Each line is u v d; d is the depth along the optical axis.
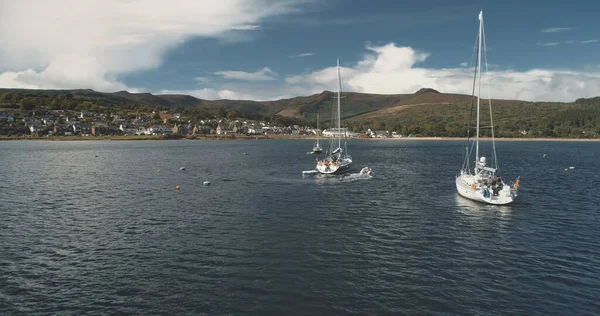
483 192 44.50
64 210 41.97
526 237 32.16
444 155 129.62
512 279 23.83
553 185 59.38
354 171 78.69
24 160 104.69
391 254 28.00
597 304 20.75
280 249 28.92
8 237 31.97
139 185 59.44
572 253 28.42
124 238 31.64
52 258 27.11
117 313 19.69
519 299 21.31
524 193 52.09
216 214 39.94
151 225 35.62
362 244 30.16
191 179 66.19
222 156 122.44
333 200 47.16
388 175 71.94
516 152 144.62
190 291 22.05
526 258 27.36
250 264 25.95
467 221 37.16
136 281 23.34
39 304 20.62
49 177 68.94
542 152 144.00
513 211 41.28
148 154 131.00
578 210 41.84
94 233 33.09
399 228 34.66
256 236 32.12
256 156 123.12
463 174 52.09
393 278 23.91
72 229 34.34
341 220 37.47
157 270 24.95
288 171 78.31
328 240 31.14
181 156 121.81
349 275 24.30
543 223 36.50
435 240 31.25
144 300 21.02
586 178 67.75
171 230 33.97
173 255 27.61
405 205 44.25
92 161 102.00
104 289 22.33
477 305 20.66
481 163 47.31
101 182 62.69
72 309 20.11
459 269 25.33
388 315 19.62
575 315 19.67
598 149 165.12
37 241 30.92
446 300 21.17
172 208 42.81
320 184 60.09
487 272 24.88
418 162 101.69
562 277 24.16
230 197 49.22
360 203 45.34
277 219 37.78
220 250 28.66
